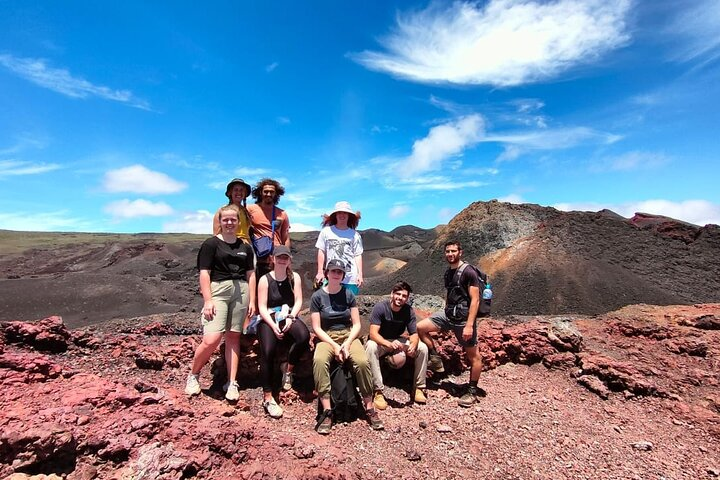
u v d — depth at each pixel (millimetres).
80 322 33094
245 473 3424
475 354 6008
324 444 4461
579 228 41125
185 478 3336
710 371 7164
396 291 5664
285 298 5484
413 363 6457
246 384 5711
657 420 5934
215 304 5023
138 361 5699
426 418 5398
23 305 35469
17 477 2934
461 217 48906
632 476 4516
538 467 4500
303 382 5992
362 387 5059
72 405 3705
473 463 4453
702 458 5020
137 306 37438
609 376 6766
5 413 3445
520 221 45625
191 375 5055
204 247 5078
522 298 34438
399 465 4258
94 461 3266
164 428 3727
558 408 6094
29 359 4297
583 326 9156
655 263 36625
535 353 7629
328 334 5395
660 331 8555
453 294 6070
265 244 6160
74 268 75938
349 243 6551
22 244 111438
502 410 5836
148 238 140750
